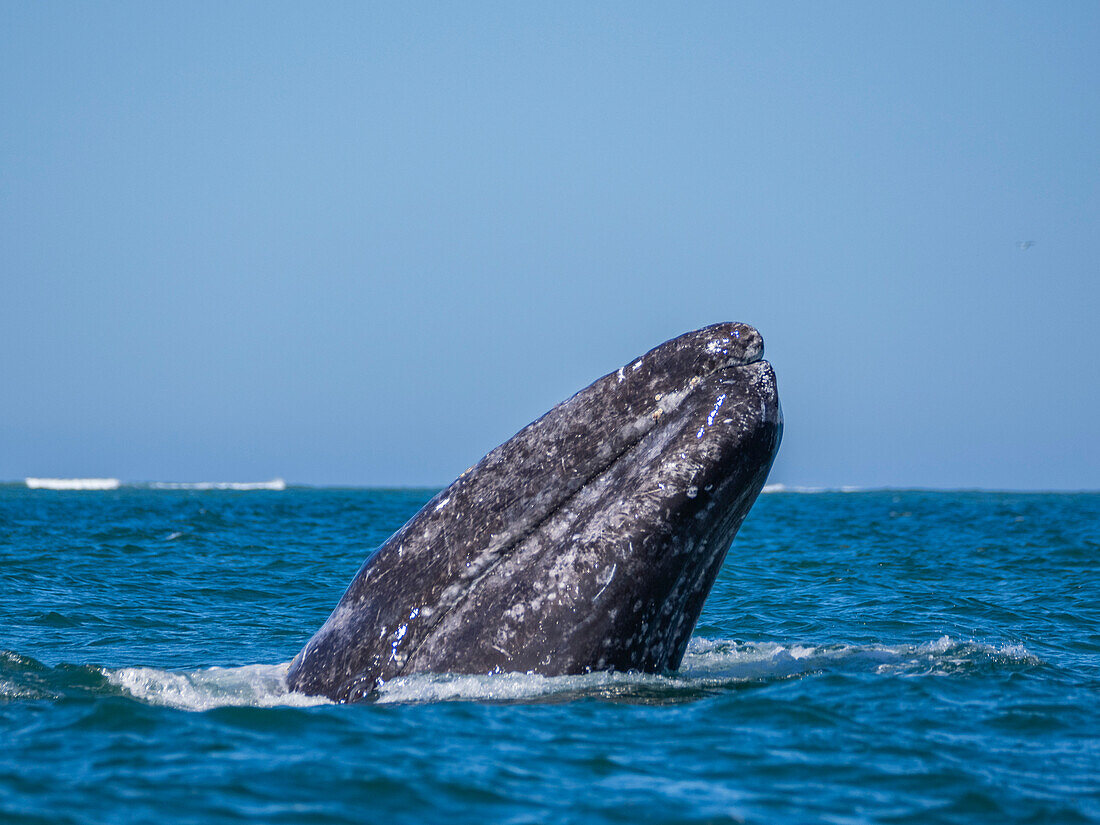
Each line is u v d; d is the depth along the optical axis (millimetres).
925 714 36062
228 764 29875
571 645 34531
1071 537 152500
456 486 36125
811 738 33125
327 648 36781
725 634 59906
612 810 26953
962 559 111812
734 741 32750
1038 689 40344
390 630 35562
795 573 96750
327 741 31812
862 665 45188
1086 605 73688
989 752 32094
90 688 39750
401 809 26875
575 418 35500
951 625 63531
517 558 35250
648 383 35312
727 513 34812
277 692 38094
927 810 27219
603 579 34062
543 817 26469
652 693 36031
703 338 35281
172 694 38938
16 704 36906
